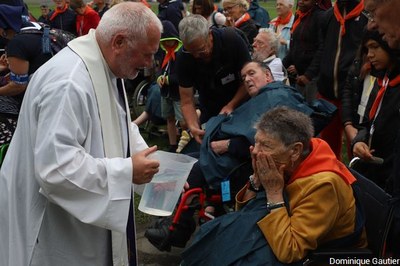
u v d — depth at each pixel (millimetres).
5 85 3680
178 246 3273
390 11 1921
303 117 2328
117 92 2248
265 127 2293
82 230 2115
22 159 2115
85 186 1924
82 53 2070
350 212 2301
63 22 7398
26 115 2084
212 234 2434
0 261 2199
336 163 2338
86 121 1989
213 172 3115
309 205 2217
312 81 4617
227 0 5758
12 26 3721
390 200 2164
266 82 3373
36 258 2104
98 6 8445
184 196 3135
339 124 4262
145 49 2025
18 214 2139
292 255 2191
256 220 2328
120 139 2172
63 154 1893
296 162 2320
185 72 3697
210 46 3492
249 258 2285
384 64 2836
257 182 2492
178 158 2455
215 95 3734
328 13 4324
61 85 1955
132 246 2342
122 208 1986
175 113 5305
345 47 4121
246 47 3594
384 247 2256
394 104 2848
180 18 6652
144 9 2033
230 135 3152
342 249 2299
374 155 2986
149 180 2080
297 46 5102
